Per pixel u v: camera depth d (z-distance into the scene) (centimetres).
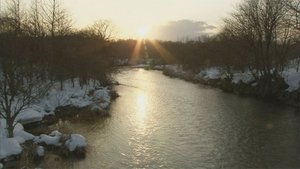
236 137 2605
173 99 4278
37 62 3381
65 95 3634
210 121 3098
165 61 11825
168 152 2266
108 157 2150
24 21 4247
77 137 2236
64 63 4172
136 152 2256
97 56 4906
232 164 2069
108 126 2894
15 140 2072
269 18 4562
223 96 4531
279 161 2109
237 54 5603
